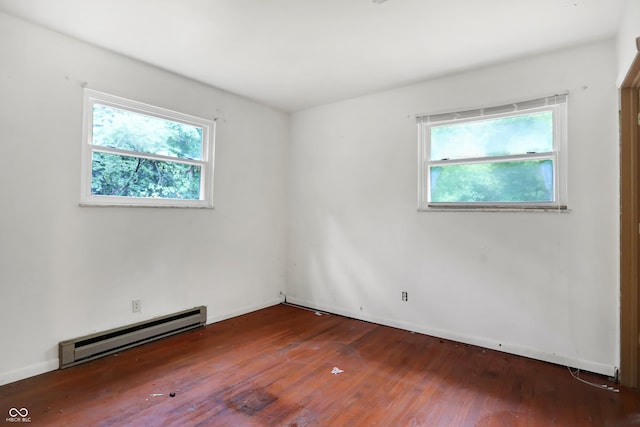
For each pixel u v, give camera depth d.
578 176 2.61
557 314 2.69
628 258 2.34
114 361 2.65
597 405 2.10
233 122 3.78
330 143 4.07
